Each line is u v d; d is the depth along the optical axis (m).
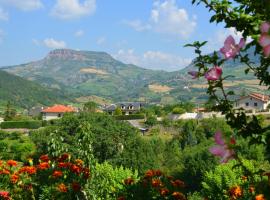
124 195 8.92
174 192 8.35
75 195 8.68
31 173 8.80
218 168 15.96
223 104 4.44
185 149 62.38
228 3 4.77
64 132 47.09
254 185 3.91
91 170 9.66
